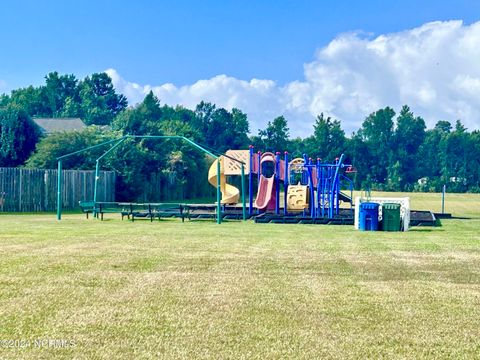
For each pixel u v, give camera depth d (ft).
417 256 38.47
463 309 24.21
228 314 23.06
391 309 24.07
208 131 306.76
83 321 21.97
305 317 22.77
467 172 300.20
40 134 146.51
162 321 22.06
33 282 28.53
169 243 45.03
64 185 110.52
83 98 338.95
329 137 302.25
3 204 99.76
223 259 36.35
